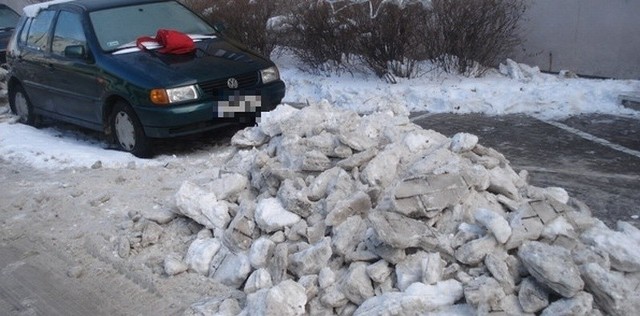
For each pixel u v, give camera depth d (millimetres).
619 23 9859
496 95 9570
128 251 5582
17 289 5344
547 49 10820
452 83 10445
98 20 9070
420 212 4438
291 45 12383
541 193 4988
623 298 3682
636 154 7078
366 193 4848
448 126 8727
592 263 3832
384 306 3951
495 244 4148
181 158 8258
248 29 12453
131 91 8148
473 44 10727
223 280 4988
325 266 4512
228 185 5668
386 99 10102
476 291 3854
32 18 10164
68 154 8617
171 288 5023
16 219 6715
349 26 11070
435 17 10781
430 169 4844
